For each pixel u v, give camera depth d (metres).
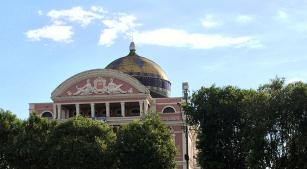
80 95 102.25
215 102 72.94
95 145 75.25
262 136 66.88
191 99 74.06
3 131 79.06
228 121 71.94
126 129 77.00
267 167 67.38
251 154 67.06
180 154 99.06
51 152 75.56
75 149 74.94
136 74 114.06
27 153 75.75
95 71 102.25
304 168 67.00
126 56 118.88
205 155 71.69
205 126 72.25
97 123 78.81
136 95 101.25
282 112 67.19
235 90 74.19
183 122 98.06
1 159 77.38
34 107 107.56
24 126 80.31
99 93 102.12
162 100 105.06
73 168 75.25
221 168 70.56
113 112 106.62
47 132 79.44
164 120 100.62
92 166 75.19
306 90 67.44
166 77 118.94
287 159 67.38
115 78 102.50
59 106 102.56
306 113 67.00
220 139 71.94
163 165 75.00
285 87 69.56
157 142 75.81
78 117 79.44
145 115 87.38
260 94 69.31
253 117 68.12
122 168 75.25
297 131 66.62
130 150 74.94
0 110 80.94
